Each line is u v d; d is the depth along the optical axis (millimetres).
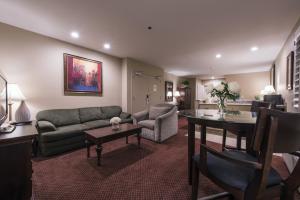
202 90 9172
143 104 5199
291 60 2424
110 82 4371
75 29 2723
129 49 3822
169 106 3789
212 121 1377
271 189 877
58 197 1507
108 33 2875
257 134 744
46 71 3084
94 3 1953
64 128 2781
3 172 1186
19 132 1500
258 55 4270
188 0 1882
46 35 3025
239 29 2676
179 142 3162
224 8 2045
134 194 1545
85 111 3562
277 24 2477
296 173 837
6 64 2602
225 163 1115
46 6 2029
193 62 5145
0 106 1791
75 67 3535
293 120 717
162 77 6219
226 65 5605
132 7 2035
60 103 3324
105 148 2805
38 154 2506
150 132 3248
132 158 2387
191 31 2768
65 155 2498
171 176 1875
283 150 746
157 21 2412
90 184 1714
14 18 2361
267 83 6848
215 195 1378
